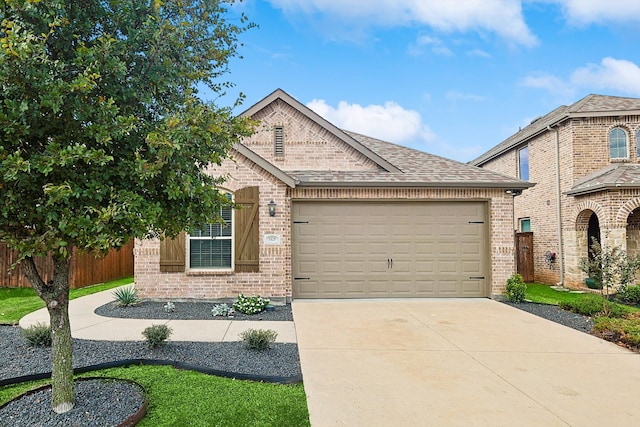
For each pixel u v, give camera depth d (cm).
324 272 1107
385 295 1113
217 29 414
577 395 482
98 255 357
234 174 1046
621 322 767
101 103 327
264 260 1045
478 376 539
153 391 473
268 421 410
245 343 652
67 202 304
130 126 325
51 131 336
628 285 1185
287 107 1284
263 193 1053
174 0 390
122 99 357
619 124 1402
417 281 1120
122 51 346
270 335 653
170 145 329
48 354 600
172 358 595
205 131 368
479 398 470
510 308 987
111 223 323
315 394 476
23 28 311
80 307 967
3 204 314
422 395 477
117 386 467
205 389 482
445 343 688
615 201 1216
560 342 699
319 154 1275
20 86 295
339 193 1104
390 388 496
